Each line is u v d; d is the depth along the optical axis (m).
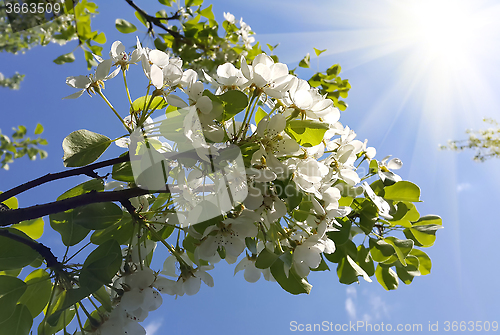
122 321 0.43
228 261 0.47
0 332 0.42
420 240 0.53
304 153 0.44
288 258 0.45
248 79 0.44
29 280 0.44
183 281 0.47
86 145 0.44
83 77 0.44
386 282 0.52
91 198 0.42
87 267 0.42
